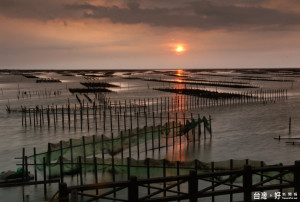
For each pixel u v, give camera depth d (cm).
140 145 3803
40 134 4681
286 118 5747
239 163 2067
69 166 2325
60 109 6856
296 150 3488
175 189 2178
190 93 10200
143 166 2130
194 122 3862
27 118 6106
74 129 5050
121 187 1081
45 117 6159
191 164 2067
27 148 3822
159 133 3509
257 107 7331
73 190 1039
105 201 2048
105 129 5044
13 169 2956
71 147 2759
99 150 2991
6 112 6838
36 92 11888
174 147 3694
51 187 2327
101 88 12950
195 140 4022
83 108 6900
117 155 3359
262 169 1170
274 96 9750
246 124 5178
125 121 5272
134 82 19412
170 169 2108
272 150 3509
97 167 2281
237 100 8631
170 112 6725
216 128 4838
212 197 1955
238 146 3712
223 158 3228
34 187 2330
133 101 8800
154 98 9512
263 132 4516
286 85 14712
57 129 5066
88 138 2975
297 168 1192
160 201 1104
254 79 19600
